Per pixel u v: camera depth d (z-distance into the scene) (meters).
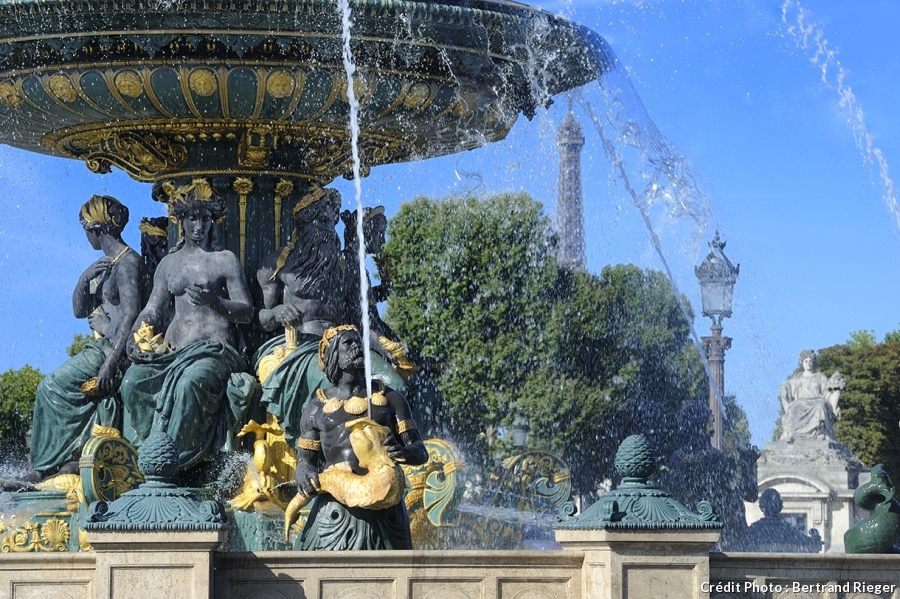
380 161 15.24
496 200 40.66
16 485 13.84
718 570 9.70
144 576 8.91
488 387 40.12
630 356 41.19
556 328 40.56
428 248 40.41
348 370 10.65
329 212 14.06
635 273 41.62
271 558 9.27
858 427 54.41
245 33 12.62
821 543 20.53
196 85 13.10
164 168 14.27
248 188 14.24
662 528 9.34
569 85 15.02
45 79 13.29
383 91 13.47
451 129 14.66
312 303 13.91
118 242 14.58
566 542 9.68
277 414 13.19
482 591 9.52
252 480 13.04
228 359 13.48
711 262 22.86
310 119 13.77
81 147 14.88
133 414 13.37
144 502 9.04
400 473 10.42
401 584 9.44
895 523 11.20
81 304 14.59
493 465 16.22
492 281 40.44
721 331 26.08
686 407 24.97
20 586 9.22
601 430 40.75
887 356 55.19
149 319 13.66
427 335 40.25
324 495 10.45
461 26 13.08
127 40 12.80
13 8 12.59
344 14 12.54
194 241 13.79
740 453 23.66
